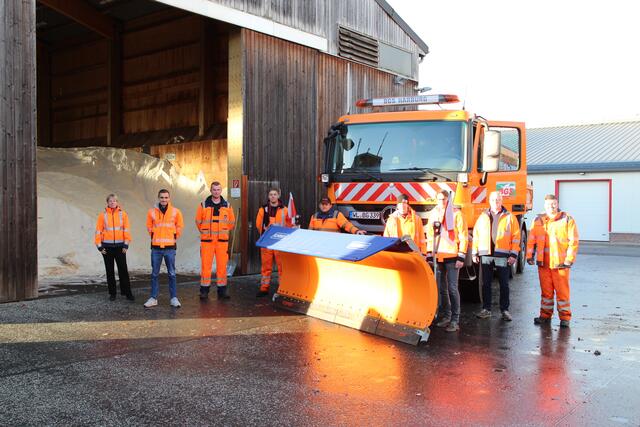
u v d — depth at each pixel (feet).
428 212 30.99
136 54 70.28
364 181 32.45
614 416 15.92
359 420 15.53
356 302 27.22
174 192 57.11
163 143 64.49
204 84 62.03
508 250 29.27
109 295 32.68
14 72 30.17
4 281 29.91
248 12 43.21
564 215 27.73
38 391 17.34
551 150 109.60
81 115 77.56
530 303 34.53
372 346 23.53
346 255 24.36
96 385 17.97
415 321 24.29
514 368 20.61
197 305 31.40
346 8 53.93
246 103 43.29
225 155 58.65
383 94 59.52
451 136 31.58
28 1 30.78
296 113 48.16
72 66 78.38
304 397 17.25
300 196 48.62
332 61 52.42
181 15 65.26
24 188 30.58
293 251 27.66
